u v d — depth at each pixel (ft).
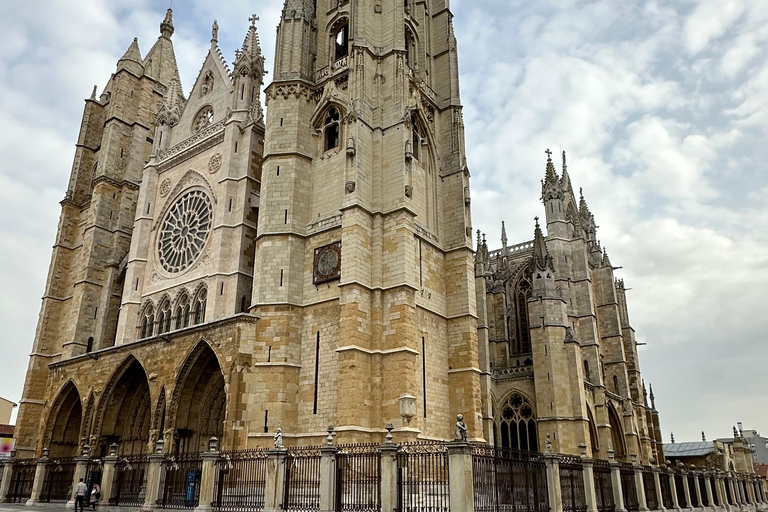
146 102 248.73
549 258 218.38
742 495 221.87
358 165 146.51
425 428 141.49
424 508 78.48
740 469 313.94
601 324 259.39
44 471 138.82
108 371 175.11
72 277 232.73
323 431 133.28
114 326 211.82
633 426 244.01
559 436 195.11
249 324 143.33
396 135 152.46
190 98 212.23
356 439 124.67
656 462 275.59
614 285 265.34
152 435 152.66
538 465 95.61
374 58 163.63
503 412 214.69
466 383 152.66
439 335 156.46
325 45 180.14
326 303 144.15
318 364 140.36
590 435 213.05
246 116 185.06
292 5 180.04
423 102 175.73
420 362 145.89
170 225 195.00
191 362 152.05
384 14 169.48
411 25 184.14
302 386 141.18
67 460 134.51
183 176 195.42
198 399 156.15
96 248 219.82
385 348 136.26
